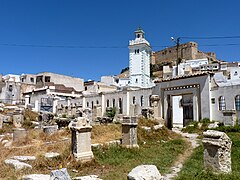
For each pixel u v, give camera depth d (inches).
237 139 647.8
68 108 1638.8
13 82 2534.5
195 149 588.7
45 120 1077.1
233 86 936.9
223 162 303.1
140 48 2534.5
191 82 1061.8
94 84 2588.6
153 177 188.5
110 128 740.0
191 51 3730.3
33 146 576.4
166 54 4126.5
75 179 327.3
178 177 316.2
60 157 458.0
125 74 3447.3
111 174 383.9
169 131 831.7
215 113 972.6
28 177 296.2
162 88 1182.9
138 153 530.9
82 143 460.1
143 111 1015.0
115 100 1537.9
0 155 526.0
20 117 1075.9
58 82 2775.6
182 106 1327.5
